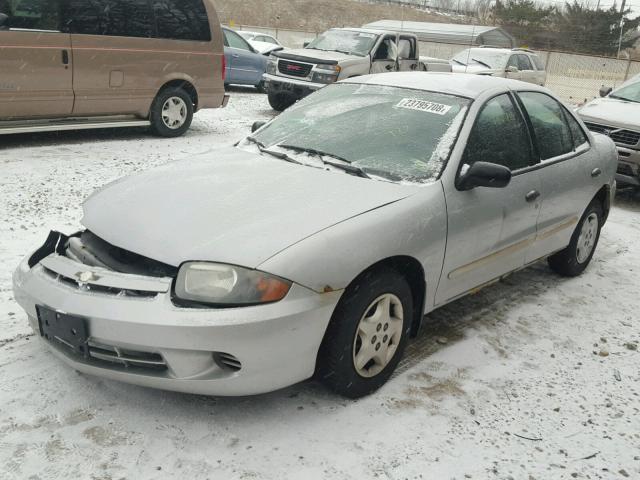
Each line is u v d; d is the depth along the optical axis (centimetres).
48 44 746
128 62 830
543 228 423
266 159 362
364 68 1189
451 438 286
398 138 359
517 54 1633
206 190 316
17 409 281
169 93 895
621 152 748
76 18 768
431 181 330
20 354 325
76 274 274
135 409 288
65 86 773
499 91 397
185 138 919
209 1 916
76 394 295
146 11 839
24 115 754
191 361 256
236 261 258
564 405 321
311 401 304
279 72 1197
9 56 717
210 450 264
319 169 344
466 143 351
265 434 277
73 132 904
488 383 335
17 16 720
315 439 276
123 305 257
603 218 518
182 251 266
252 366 259
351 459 265
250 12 5909
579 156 456
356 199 307
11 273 417
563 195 432
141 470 250
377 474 258
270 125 416
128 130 953
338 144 365
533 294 464
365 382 304
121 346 258
